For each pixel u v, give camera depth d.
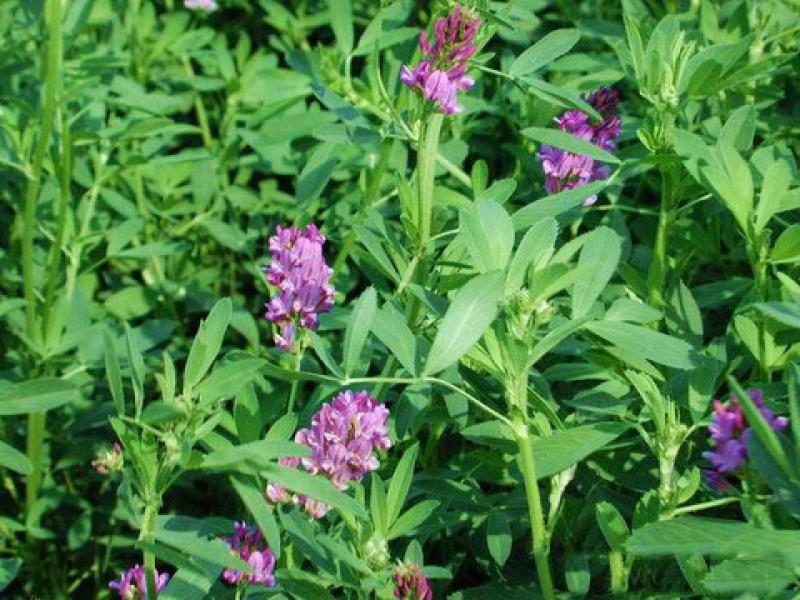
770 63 0.56
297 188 0.64
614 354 0.52
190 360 0.46
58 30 0.61
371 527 0.48
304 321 0.52
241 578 0.48
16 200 0.71
